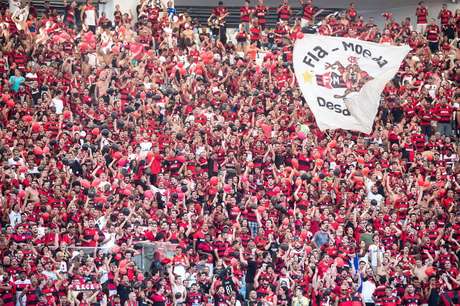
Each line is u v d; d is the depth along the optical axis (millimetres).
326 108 79250
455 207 73000
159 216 65562
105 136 73062
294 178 71562
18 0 89500
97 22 89312
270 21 105688
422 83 85938
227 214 68062
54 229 63094
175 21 91562
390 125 79750
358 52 81312
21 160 69000
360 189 72125
